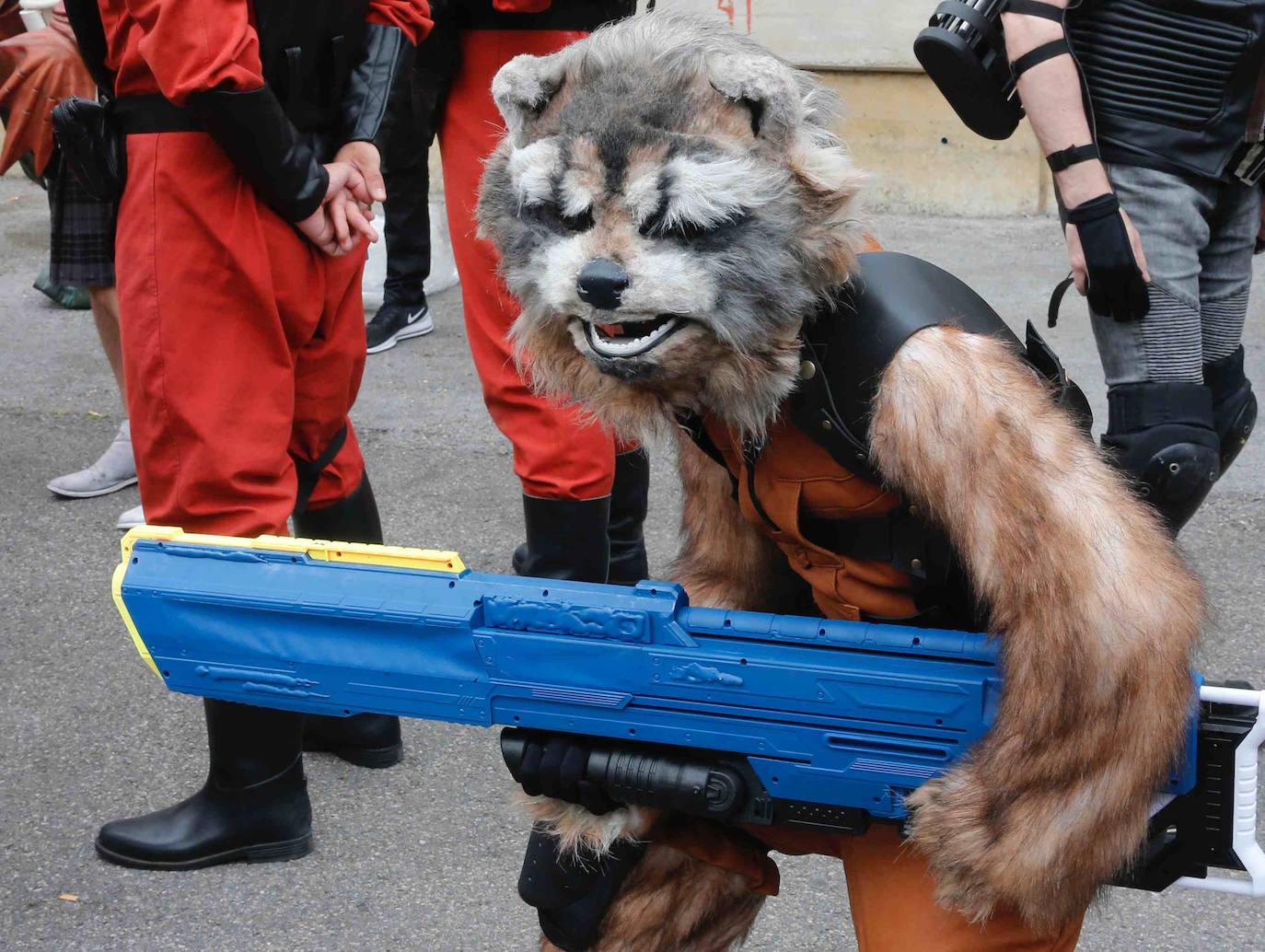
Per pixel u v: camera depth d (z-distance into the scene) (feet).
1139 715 5.57
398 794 11.52
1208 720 5.88
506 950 9.65
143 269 9.30
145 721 12.71
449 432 19.27
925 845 5.92
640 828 6.77
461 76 11.96
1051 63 9.69
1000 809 5.74
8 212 31.19
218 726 10.34
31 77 16.08
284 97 9.61
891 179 28.48
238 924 9.98
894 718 6.02
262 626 6.79
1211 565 14.74
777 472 6.31
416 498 17.20
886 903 6.52
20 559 15.97
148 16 8.73
